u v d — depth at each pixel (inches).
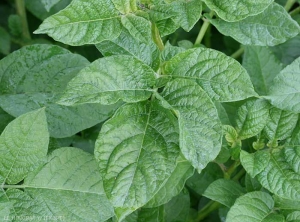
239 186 7.7
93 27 6.1
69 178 6.8
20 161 6.6
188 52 6.3
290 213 7.2
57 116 7.6
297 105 7.2
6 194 6.7
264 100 7.4
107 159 5.8
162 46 7.0
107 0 6.1
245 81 6.2
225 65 6.3
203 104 6.0
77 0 6.0
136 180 5.8
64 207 6.7
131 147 5.9
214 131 5.9
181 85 6.2
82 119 7.6
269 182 7.0
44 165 6.8
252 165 7.1
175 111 5.8
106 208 6.8
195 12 6.6
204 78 6.3
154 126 6.1
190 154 5.7
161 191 7.4
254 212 7.0
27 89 7.7
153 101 6.2
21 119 6.4
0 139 6.4
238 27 7.6
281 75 7.3
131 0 6.2
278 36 7.5
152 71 6.2
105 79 6.0
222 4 6.7
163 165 5.9
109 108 7.5
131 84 6.2
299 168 7.1
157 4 6.5
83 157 6.9
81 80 5.9
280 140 7.6
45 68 7.7
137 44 6.7
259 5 6.6
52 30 5.9
